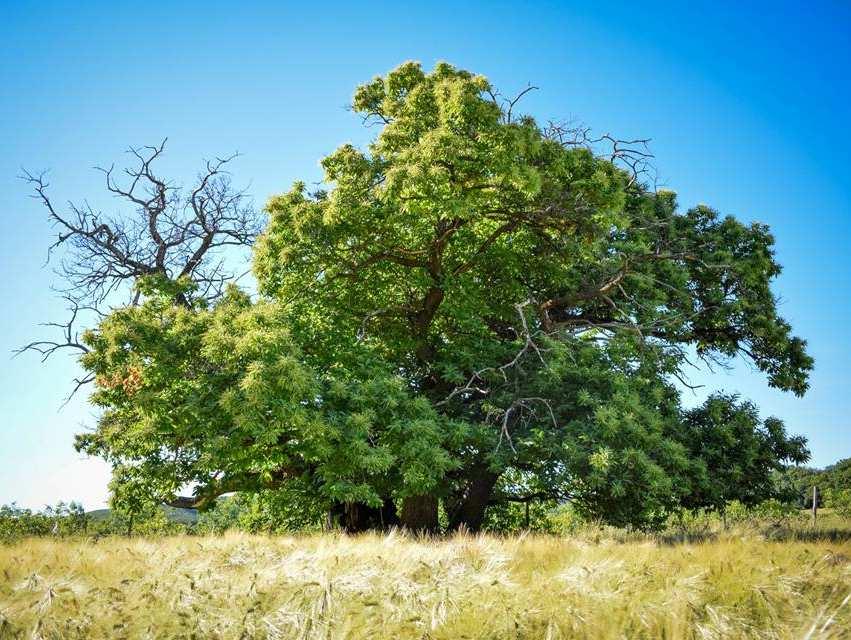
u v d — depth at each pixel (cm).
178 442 1712
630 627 589
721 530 1514
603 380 1897
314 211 1823
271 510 2175
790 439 2125
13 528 2433
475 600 619
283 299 1892
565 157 1881
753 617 646
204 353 1562
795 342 2377
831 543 1132
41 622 553
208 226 2539
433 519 1952
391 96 2008
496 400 1844
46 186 2348
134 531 2548
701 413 2091
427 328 2050
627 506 1850
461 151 1730
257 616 579
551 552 930
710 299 2341
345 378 1747
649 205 2409
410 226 1905
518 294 2119
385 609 596
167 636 554
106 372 1617
